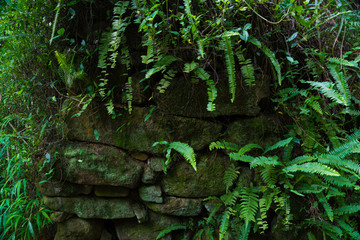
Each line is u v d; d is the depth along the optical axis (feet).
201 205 7.97
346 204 7.49
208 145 7.79
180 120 7.53
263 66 7.66
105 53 6.66
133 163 7.63
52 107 7.72
